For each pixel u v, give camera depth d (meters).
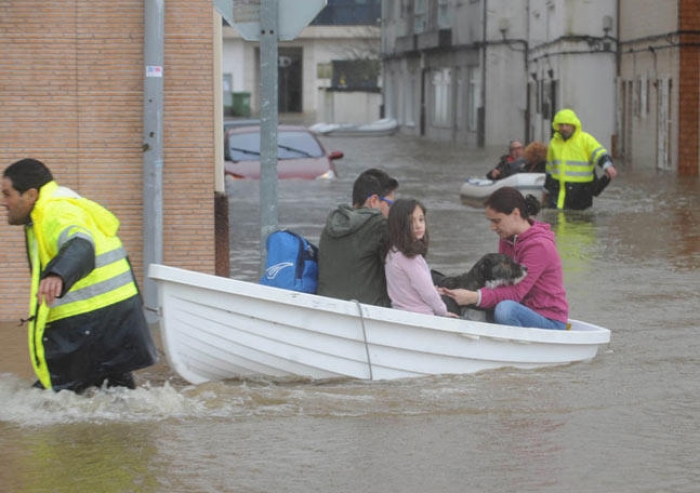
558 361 19.45
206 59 23.16
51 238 15.71
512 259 19.45
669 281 28.12
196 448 15.36
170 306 17.53
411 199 18.48
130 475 14.37
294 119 150.88
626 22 70.19
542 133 79.81
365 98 133.62
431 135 109.62
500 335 18.64
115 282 16.27
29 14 22.81
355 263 18.59
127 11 22.97
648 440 15.70
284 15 19.88
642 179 57.03
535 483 14.05
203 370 18.05
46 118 23.00
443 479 14.20
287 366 18.09
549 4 77.25
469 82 95.38
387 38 130.50
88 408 16.62
